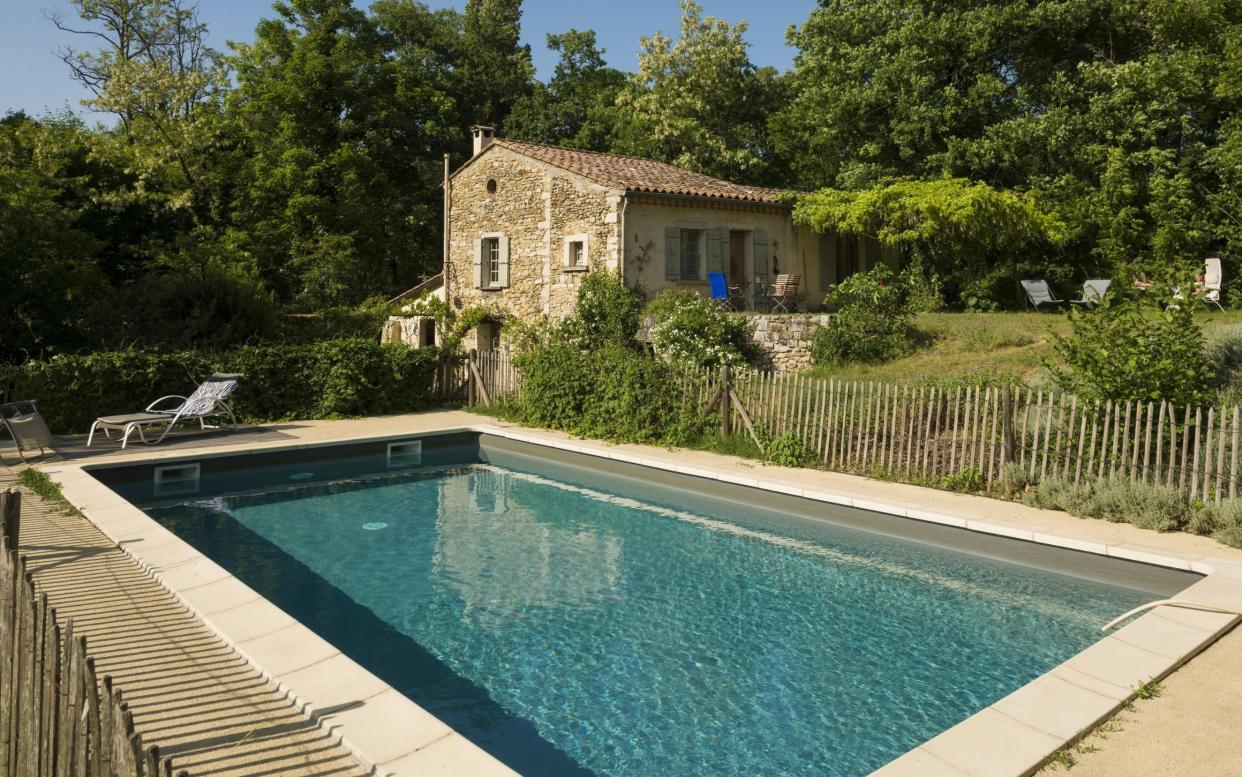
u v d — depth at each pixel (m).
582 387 14.48
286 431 14.44
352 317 26.22
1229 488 8.16
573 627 6.83
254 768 3.91
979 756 4.19
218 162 32.38
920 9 24.19
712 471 11.12
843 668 6.02
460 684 5.80
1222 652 5.57
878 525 9.34
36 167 25.23
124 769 2.45
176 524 9.90
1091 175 22.33
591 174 18.77
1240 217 19.95
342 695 4.63
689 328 15.98
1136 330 9.56
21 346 17.30
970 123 23.84
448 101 35.75
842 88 25.31
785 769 4.70
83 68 34.22
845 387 11.23
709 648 6.40
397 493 11.64
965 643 6.44
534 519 10.23
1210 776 4.03
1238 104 20.56
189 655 5.21
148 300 19.69
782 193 21.28
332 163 32.00
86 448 12.58
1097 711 4.68
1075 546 7.83
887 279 19.67
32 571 6.79
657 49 32.88
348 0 35.19
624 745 4.97
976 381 11.67
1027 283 19.00
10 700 3.52
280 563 8.45
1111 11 22.66
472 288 22.39
